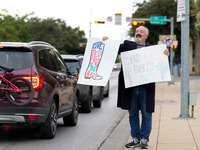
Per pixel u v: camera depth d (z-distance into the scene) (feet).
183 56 39.32
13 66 27.78
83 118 42.60
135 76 25.39
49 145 27.73
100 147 27.40
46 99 28.22
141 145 25.48
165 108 49.16
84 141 29.53
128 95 25.67
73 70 34.73
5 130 34.22
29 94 27.43
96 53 25.57
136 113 26.00
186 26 39.24
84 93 44.88
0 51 28.27
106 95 70.08
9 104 27.17
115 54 25.46
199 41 186.91
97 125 37.73
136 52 25.53
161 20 116.37
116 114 46.47
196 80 131.54
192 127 33.50
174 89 88.07
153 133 31.01
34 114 27.37
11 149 26.23
